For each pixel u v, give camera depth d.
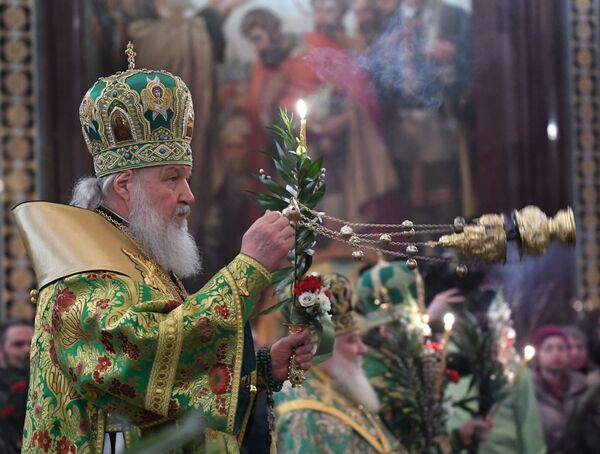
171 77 2.69
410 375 4.03
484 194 8.61
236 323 2.38
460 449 4.25
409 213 8.56
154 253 2.62
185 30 8.27
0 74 7.60
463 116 8.65
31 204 2.59
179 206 2.67
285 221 2.50
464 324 4.32
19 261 7.52
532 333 7.23
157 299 2.44
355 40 8.55
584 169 8.68
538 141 8.64
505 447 4.54
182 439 1.48
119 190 2.65
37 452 2.44
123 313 2.36
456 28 8.66
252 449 5.23
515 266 7.39
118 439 2.45
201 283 8.12
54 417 2.44
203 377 2.37
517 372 4.34
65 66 7.68
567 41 8.70
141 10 8.14
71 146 7.63
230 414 2.34
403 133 8.56
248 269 2.44
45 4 7.68
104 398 2.39
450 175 8.60
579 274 8.33
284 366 2.72
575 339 6.49
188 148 2.71
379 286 4.16
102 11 7.95
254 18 8.42
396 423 4.03
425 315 4.15
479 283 4.48
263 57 8.42
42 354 2.48
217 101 8.32
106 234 2.56
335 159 8.45
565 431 6.34
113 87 2.64
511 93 8.65
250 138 8.35
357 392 3.94
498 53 8.66
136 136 2.63
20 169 7.57
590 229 8.61
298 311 2.69
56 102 7.65
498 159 8.62
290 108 8.41
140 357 2.31
